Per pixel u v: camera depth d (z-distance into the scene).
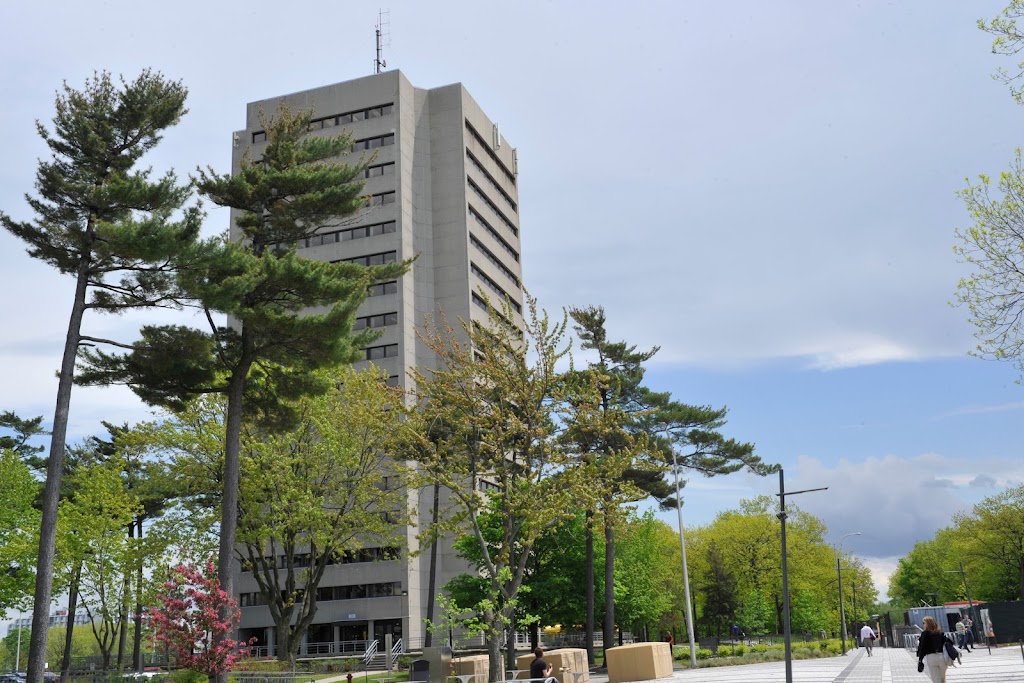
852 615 113.12
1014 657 39.62
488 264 95.31
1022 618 61.28
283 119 37.22
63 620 113.69
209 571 27.44
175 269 30.22
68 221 30.27
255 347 33.72
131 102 31.53
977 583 98.94
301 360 34.34
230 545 32.34
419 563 77.38
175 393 34.09
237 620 27.50
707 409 53.38
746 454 53.94
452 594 48.34
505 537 31.38
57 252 29.83
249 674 32.47
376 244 87.00
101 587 43.88
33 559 44.00
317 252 88.31
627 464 33.28
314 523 42.53
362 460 44.34
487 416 31.45
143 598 42.34
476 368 32.12
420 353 85.06
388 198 88.19
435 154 92.94
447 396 31.78
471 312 88.56
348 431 44.12
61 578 43.56
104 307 31.41
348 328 33.38
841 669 37.69
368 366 82.00
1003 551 90.38
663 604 75.19
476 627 30.81
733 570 90.62
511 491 31.31
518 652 56.28
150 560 43.88
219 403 44.91
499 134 104.06
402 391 33.41
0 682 69.56
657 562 78.31
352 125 91.19
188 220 29.88
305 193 35.50
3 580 43.59
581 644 69.50
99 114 31.62
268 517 43.03
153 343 31.70
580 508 33.34
